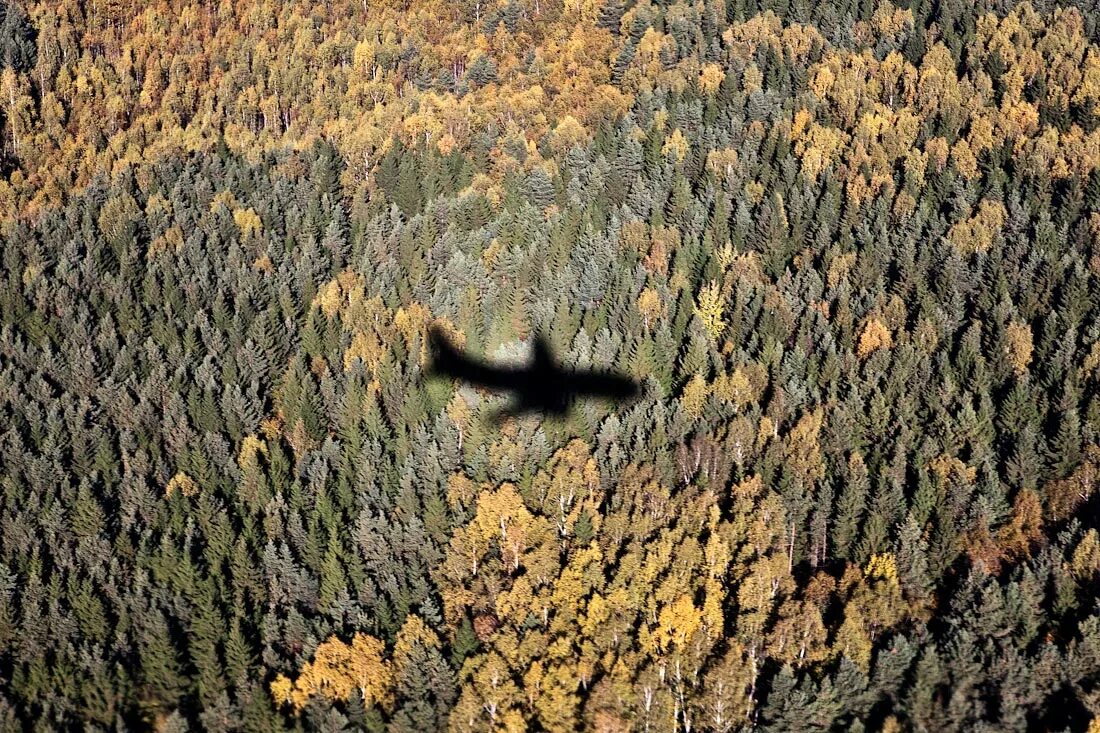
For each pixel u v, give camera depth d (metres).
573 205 142.25
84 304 128.38
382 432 110.62
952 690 77.75
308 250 137.25
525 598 88.94
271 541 96.69
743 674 80.31
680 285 128.75
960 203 139.00
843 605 87.06
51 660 87.94
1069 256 125.50
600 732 78.81
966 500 94.25
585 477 102.06
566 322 122.56
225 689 84.19
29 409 111.81
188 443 108.56
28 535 98.44
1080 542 87.38
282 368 122.38
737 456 102.75
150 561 94.81
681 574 88.56
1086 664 78.06
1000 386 110.81
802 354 114.94
